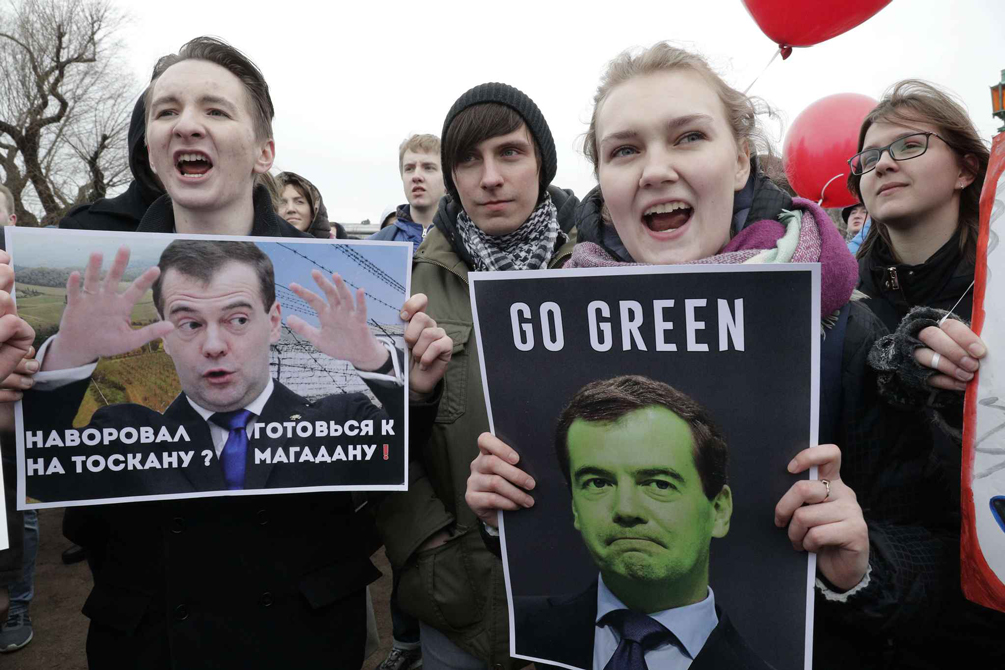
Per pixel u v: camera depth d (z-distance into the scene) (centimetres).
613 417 98
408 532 161
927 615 98
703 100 103
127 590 129
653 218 110
